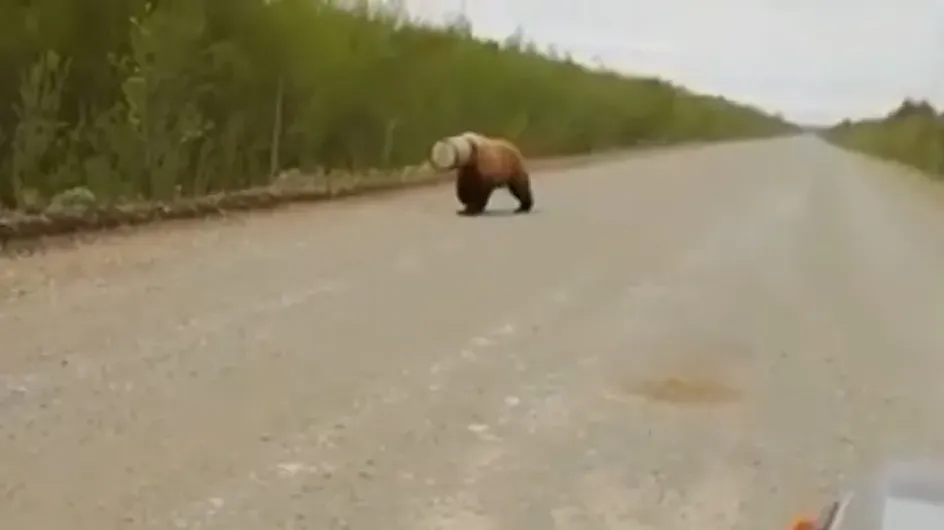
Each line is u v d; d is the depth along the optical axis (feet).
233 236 34.09
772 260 36.01
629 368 20.27
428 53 79.92
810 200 60.13
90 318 20.95
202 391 16.87
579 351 21.44
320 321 22.45
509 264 32.71
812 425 17.11
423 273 29.91
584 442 15.79
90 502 12.38
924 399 19.20
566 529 12.59
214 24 51.03
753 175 81.25
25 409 15.31
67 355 18.21
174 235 33.32
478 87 87.86
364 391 17.57
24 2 40.37
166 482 13.15
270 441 14.85
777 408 18.12
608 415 17.21
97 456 13.78
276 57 54.90
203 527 11.96
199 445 14.48
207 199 41.29
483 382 18.69
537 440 15.75
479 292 27.37
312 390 17.44
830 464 15.21
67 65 38.96
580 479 14.26
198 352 19.12
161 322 21.13
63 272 25.45
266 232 35.94
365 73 66.59
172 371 17.80
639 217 48.93
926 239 43.47
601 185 69.31
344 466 14.17
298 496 13.04
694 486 14.19
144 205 37.06
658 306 26.68
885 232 45.50
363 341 20.88
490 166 48.21
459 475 14.16
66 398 15.94
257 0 53.72
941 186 73.92
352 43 67.05
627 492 13.89
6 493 12.43
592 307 26.20
